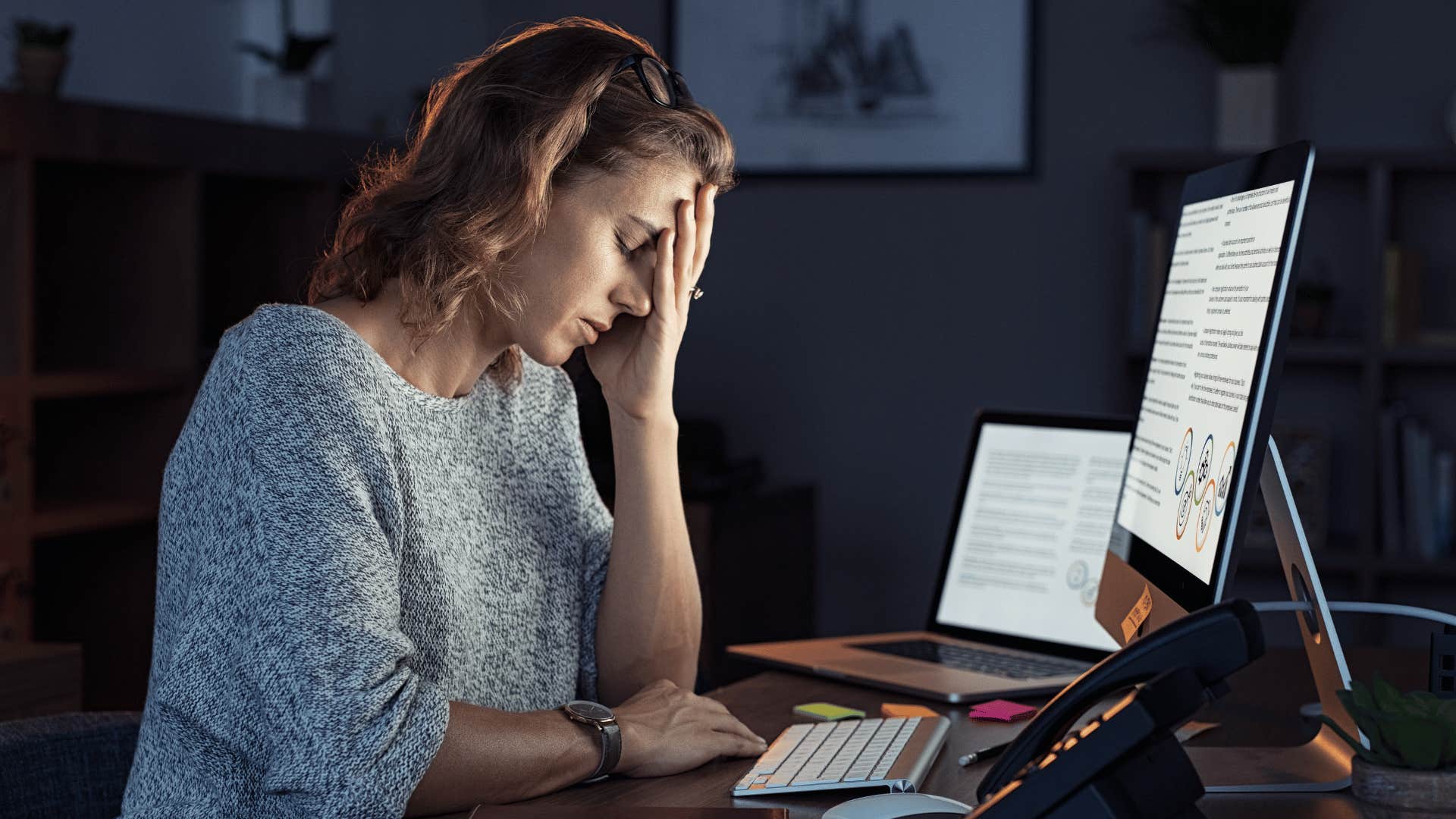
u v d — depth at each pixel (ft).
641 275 4.00
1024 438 5.62
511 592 4.15
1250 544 11.10
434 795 3.26
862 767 3.55
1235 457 3.13
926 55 12.35
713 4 12.78
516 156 3.66
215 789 3.19
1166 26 11.78
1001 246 12.29
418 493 3.76
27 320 8.37
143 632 10.09
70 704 6.23
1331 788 3.39
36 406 10.16
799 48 12.61
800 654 5.27
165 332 9.82
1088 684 2.64
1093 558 5.23
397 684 3.18
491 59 3.82
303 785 3.02
